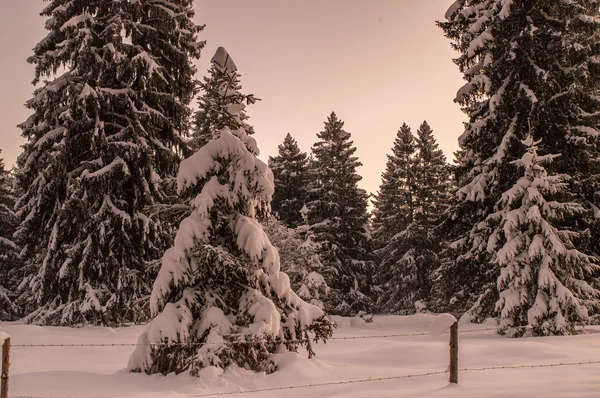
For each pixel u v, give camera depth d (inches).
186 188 402.0
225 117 444.1
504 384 287.9
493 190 808.3
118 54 823.7
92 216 799.1
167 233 867.4
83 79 826.8
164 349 370.9
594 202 805.2
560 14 807.7
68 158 837.2
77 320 794.8
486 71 826.8
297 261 1083.9
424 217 1945.1
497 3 814.5
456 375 295.7
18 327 714.8
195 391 312.0
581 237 756.6
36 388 315.3
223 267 382.6
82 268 798.5
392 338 729.6
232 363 358.3
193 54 960.3
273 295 414.9
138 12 890.7
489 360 399.5
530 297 668.7
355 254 1779.0
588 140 799.7
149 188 853.8
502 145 785.6
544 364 368.8
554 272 658.8
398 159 2063.2
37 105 865.5
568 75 798.5
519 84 807.1
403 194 2020.2
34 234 906.1
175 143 933.8
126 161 848.3
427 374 332.5
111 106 862.5
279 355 378.6
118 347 590.6
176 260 379.9
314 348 556.4
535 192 665.6
